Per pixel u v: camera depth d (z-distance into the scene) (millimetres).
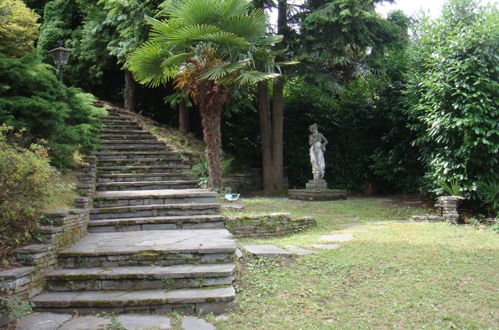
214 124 9406
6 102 6262
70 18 16250
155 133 12656
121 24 12445
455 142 9078
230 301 3926
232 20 8680
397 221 8656
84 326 3496
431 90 9062
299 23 11797
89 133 8656
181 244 5031
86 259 4598
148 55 8672
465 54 8688
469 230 7375
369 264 5047
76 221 5359
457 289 4199
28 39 8297
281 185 13391
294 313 3775
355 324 3518
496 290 4145
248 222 7145
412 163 12023
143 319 3693
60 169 7281
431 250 5688
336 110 14945
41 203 5160
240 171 13766
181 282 4246
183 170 10188
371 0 11766
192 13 8336
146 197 7363
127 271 4328
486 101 8445
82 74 16031
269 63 9516
